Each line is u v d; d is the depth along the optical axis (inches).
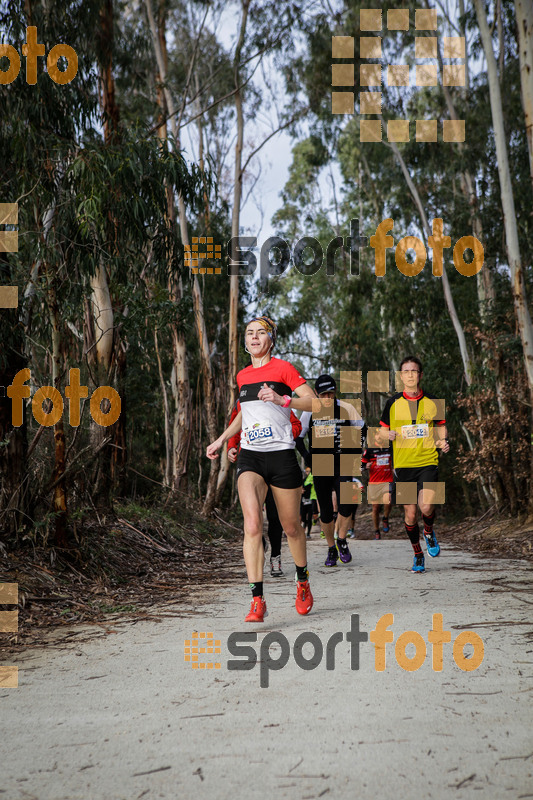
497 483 518.6
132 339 539.8
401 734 109.0
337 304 1089.4
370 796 89.1
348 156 983.6
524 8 410.3
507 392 496.7
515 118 669.9
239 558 420.5
